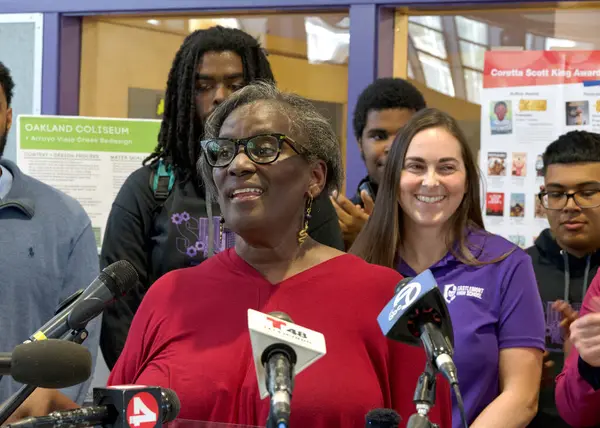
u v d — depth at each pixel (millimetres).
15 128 4207
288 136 1894
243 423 1762
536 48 3754
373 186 3365
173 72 3010
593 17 3666
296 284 1910
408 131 2668
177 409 1332
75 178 3572
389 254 2664
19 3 4215
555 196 3068
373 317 1874
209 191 2078
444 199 2602
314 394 1746
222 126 1944
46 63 4195
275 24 4070
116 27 4273
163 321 1924
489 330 2488
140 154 3562
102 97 4297
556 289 3090
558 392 2584
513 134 3740
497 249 2615
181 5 4066
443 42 3873
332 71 3973
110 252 2818
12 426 1169
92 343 2662
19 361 1211
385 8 3875
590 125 3654
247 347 1837
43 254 2723
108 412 1261
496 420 2326
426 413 1302
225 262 1989
